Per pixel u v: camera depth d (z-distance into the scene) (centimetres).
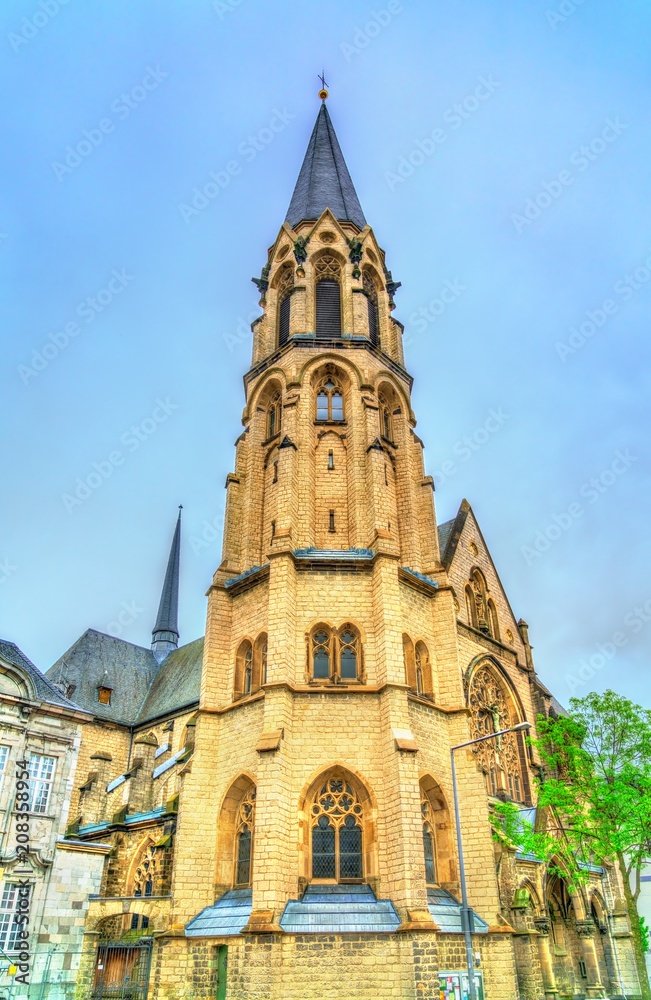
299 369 5081
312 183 6488
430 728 4222
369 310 5725
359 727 3881
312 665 4125
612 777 4250
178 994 3484
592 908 5500
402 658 4038
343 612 4238
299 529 4556
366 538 4550
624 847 4128
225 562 4853
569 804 4238
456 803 3447
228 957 3406
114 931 4441
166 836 4450
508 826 4269
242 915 3522
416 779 3647
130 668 7869
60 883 4181
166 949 3588
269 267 6156
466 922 3172
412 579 4581
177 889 3794
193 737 4556
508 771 5181
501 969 3659
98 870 4353
